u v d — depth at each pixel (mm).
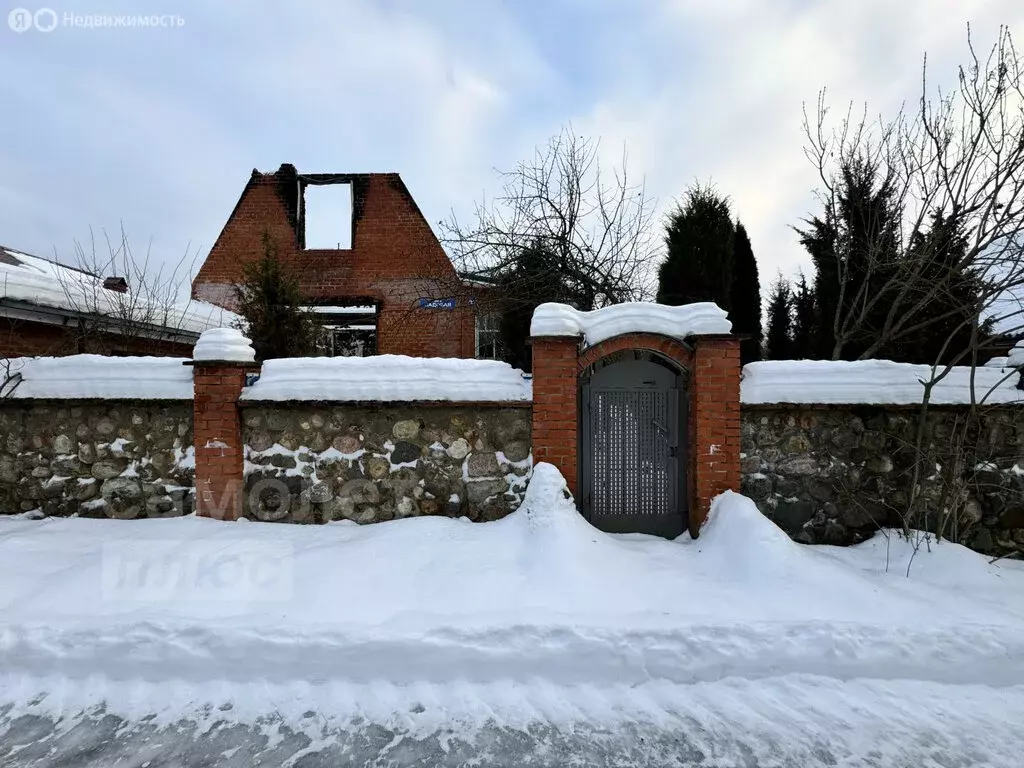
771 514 4555
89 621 3102
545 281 8367
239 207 10773
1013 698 2758
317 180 11008
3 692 2820
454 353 10500
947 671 2877
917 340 6824
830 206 7297
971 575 3729
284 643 2938
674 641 2957
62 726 2590
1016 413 4379
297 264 10648
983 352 6062
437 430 4691
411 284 10609
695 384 4414
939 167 5191
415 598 3375
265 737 2516
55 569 3762
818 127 6848
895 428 4488
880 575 3816
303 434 4723
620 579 3615
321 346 8977
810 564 3623
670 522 4680
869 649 2926
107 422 4848
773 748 2432
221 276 10633
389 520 4664
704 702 2736
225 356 4562
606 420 4707
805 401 4453
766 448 4574
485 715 2654
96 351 7316
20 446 4945
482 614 3176
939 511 4172
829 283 8633
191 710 2701
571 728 2568
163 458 4793
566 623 3039
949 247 5203
